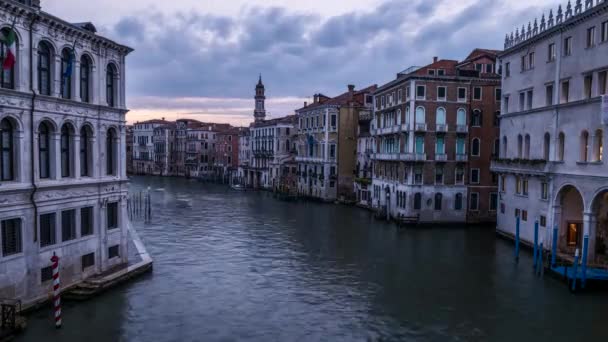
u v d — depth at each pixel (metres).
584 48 26.88
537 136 31.84
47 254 18.72
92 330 17.20
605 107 23.48
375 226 42.97
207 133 118.81
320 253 31.34
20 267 17.45
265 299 21.66
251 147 93.25
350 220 46.75
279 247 33.09
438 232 39.84
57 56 18.95
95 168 21.41
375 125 53.88
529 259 29.95
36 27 17.78
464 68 45.06
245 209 55.34
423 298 22.11
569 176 27.91
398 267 27.80
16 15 16.88
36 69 17.94
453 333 18.11
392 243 34.91
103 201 22.09
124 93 23.34
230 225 42.97
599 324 19.03
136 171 138.50
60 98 18.83
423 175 43.12
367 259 29.75
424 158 42.72
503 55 36.94
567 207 29.53
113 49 22.36
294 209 55.59
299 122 72.62
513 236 35.12
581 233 29.78
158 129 129.75
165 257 29.30
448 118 43.34
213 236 37.12
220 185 95.62
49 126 18.84
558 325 18.92
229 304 20.83
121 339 16.69
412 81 42.69
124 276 22.64
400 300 21.80
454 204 43.78
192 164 119.38
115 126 22.77
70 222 20.25
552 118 29.84
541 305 21.17
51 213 19.00
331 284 24.22
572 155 27.73
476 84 43.62
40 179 18.53
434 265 28.31
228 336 17.42
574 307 20.95
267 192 79.94
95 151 21.39
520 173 33.34
